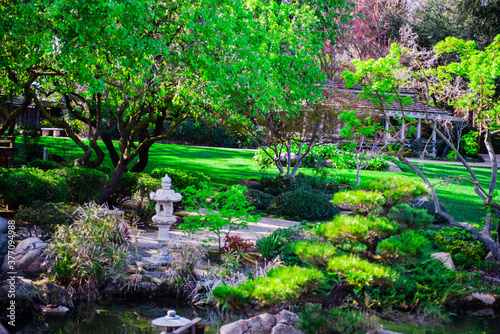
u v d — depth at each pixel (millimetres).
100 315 7566
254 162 25484
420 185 5832
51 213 9492
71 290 8125
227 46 11367
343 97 18953
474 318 8266
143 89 11828
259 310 5188
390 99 10758
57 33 9359
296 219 15438
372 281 5285
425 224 6062
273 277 5352
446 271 9469
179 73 11672
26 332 6750
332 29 18750
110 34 9430
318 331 5602
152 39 9820
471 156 33719
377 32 38719
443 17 39469
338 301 6059
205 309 8094
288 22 16219
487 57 10406
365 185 6105
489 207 10602
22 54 9719
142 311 7828
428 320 7258
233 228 10586
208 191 10477
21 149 20641
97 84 9859
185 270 8727
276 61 15086
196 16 10633
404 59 18531
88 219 9047
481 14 38062
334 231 5512
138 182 13422
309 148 19188
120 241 9305
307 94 16391
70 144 25406
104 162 21906
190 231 10289
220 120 15688
